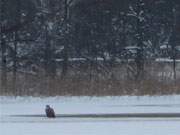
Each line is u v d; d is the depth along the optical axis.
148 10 138.62
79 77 91.38
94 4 138.62
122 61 122.25
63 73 107.31
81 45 130.50
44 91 82.38
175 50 131.75
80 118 59.97
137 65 118.69
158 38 135.62
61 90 83.06
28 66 125.50
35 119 59.44
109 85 84.62
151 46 133.25
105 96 81.25
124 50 130.50
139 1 138.38
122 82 86.25
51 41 130.75
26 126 54.34
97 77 96.50
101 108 69.31
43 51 128.38
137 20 137.25
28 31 132.25
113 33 135.00
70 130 51.75
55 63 123.56
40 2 138.00
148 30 136.12
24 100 77.50
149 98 79.31
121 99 78.38
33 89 83.44
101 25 136.50
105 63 121.12
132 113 64.25
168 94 82.81
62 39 131.12
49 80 85.44
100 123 55.97
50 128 53.03
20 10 134.62
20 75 93.69
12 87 84.06
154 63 118.31
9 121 57.97
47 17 135.88
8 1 134.00
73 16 137.12
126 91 83.44
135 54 129.25
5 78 87.75
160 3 139.62
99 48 130.38
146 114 63.16
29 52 128.12
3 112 65.44
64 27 134.38
